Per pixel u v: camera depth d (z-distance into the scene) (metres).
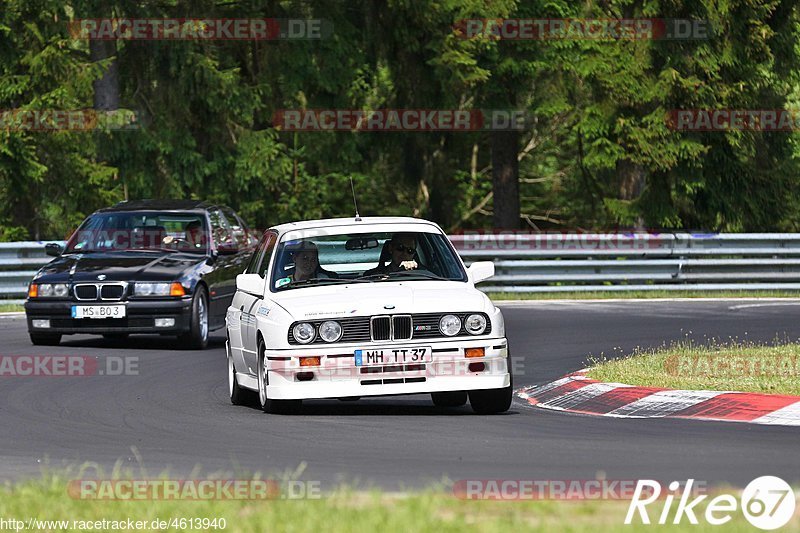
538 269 95.62
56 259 65.81
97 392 48.84
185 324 62.69
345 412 43.19
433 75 120.50
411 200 170.00
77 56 114.44
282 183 131.50
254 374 43.81
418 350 40.66
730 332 68.44
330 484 28.66
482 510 24.50
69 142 114.62
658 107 116.31
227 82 116.50
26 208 119.75
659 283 99.88
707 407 41.47
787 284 98.19
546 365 56.34
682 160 118.00
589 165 119.38
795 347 56.38
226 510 24.81
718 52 115.69
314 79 120.69
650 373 47.94
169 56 115.31
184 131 117.88
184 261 64.81
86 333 62.69
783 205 124.19
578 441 35.06
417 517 23.48
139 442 36.72
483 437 36.03
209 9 117.38
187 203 69.19
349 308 40.97
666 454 32.53
